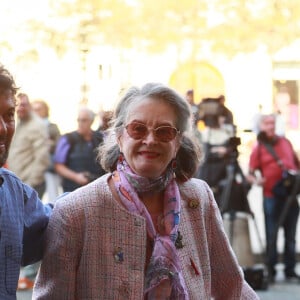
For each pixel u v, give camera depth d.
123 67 23.19
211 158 11.95
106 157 4.30
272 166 12.51
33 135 12.02
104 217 4.15
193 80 24.38
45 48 24.33
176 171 4.34
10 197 4.10
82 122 11.69
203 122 12.30
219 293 4.53
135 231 4.14
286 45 24.52
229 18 24.17
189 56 26.11
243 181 11.81
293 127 29.34
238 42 24.48
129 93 4.20
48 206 4.39
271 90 28.97
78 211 4.15
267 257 12.59
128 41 23.55
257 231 12.27
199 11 24.03
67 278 4.15
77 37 23.38
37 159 12.05
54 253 4.16
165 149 4.13
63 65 25.70
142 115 4.12
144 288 4.11
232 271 4.47
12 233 4.04
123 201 4.15
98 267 4.13
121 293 4.10
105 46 23.41
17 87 3.94
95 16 23.25
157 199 4.23
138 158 4.13
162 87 4.14
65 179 11.80
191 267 4.21
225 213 11.74
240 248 11.73
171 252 4.12
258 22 24.23
